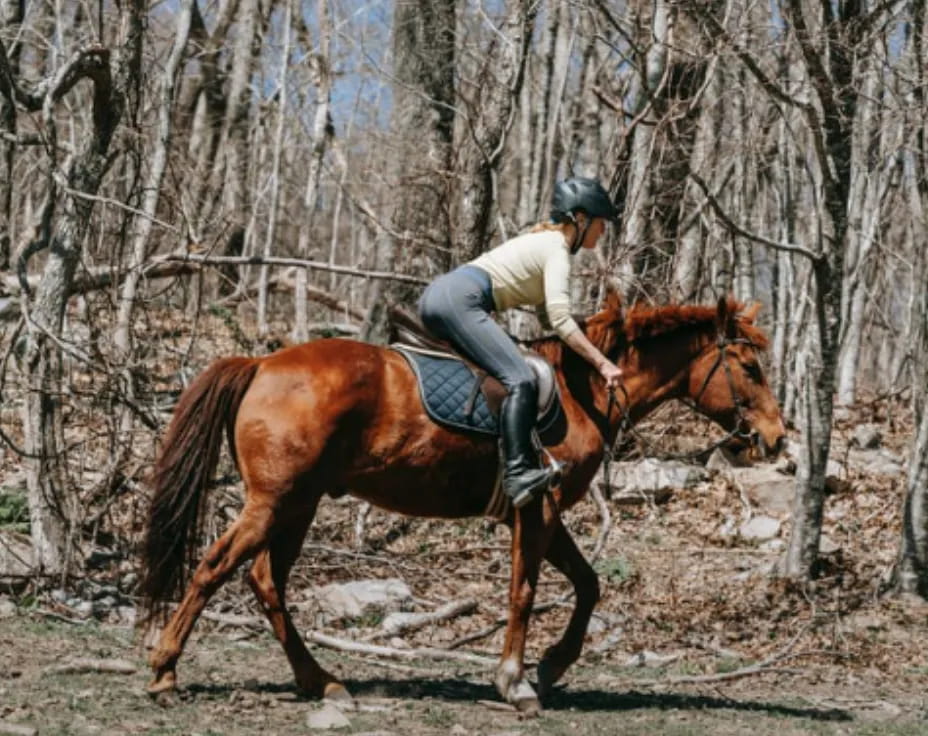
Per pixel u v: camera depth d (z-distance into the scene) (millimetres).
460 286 6910
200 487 6559
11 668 7352
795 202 19922
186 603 6523
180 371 11062
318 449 6574
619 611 11039
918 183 12602
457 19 17422
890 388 19297
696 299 16250
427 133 16203
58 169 9375
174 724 6270
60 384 9938
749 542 13172
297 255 22266
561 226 7254
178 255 11945
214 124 24516
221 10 24766
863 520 13945
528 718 6938
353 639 9648
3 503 10969
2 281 13445
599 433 7367
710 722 7238
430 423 6801
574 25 17172
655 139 13648
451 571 11891
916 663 9945
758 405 7781
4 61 9688
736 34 11117
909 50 14227
